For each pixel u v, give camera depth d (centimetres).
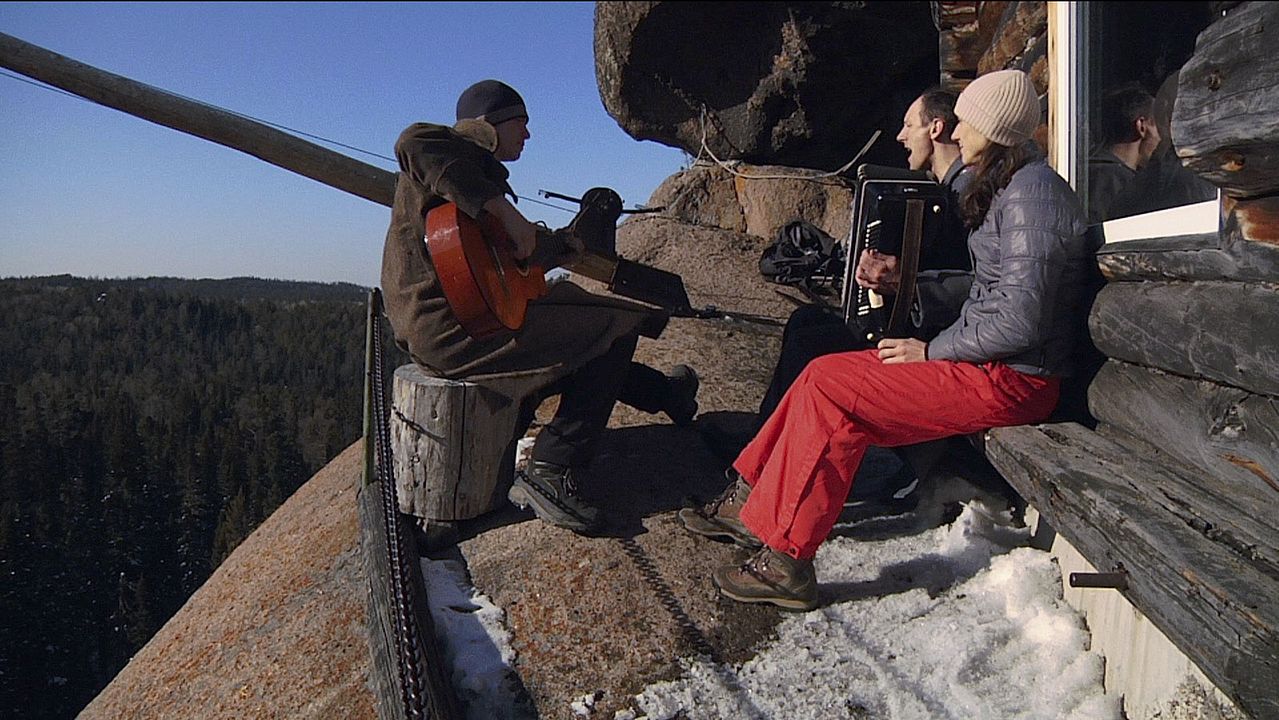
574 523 326
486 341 319
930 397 279
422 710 197
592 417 333
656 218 815
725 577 296
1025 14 461
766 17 773
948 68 571
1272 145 185
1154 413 250
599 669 271
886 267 310
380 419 290
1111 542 218
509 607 298
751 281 688
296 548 348
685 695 260
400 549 248
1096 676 259
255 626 301
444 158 289
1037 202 271
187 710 272
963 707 251
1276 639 158
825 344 372
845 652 275
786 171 809
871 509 358
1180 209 249
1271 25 186
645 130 845
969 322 279
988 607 292
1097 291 285
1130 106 377
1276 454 195
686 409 416
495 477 330
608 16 801
